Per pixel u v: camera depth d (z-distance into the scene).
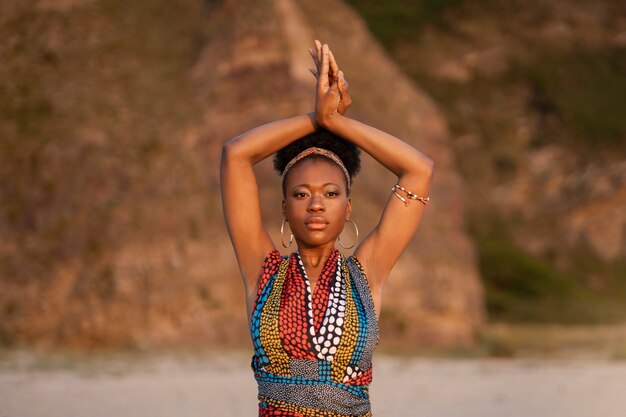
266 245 3.48
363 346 3.23
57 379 17.19
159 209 26.05
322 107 3.39
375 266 3.46
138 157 26.94
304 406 3.17
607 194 60.34
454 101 66.75
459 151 63.41
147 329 24.34
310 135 3.48
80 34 30.20
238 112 29.33
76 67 29.12
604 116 66.38
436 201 34.34
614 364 24.69
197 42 31.47
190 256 25.73
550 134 65.25
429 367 22.50
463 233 35.38
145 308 24.58
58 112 27.61
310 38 32.31
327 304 3.27
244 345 25.09
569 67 69.44
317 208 3.32
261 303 3.30
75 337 23.86
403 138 33.94
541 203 60.91
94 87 28.61
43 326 24.05
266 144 3.45
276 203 27.33
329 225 3.34
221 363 21.27
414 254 30.81
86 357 21.72
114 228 25.45
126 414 12.90
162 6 32.47
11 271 24.83
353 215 28.86
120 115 27.91
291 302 3.27
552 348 30.73
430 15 73.19
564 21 72.69
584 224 58.41
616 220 58.22
